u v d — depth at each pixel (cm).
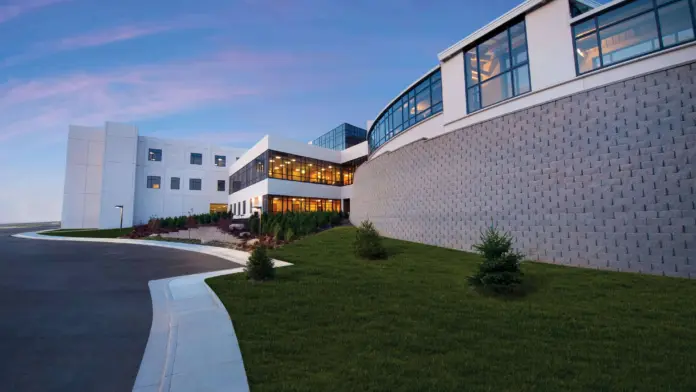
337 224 2792
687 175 895
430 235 1641
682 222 891
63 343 577
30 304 823
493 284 830
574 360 493
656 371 457
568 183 1126
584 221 1075
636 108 1001
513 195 1280
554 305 754
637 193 973
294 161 3909
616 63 1110
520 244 1238
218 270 1304
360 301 788
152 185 4722
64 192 4294
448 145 1590
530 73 1340
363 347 535
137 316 732
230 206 5062
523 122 1281
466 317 682
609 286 857
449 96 1689
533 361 486
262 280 999
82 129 4466
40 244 2509
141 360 512
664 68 961
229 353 511
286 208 3734
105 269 1345
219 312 723
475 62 1591
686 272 873
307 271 1117
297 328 621
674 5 1022
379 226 2131
